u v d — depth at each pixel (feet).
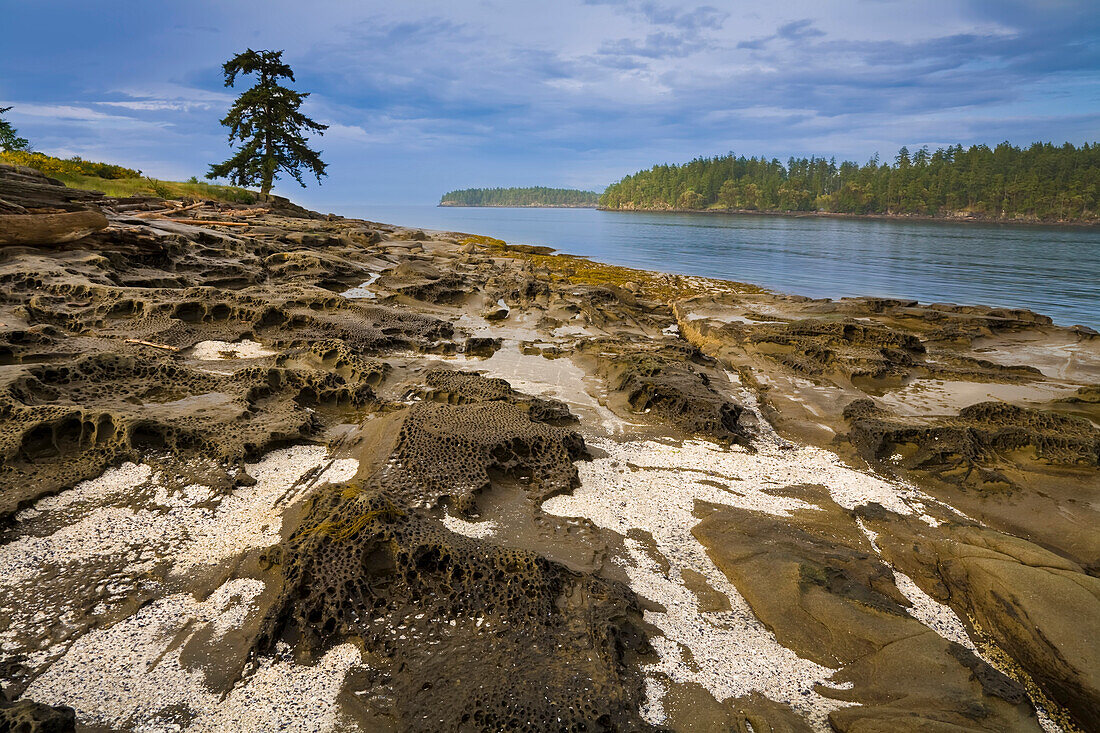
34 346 29.81
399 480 20.76
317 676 13.51
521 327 50.83
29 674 13.29
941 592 18.57
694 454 27.84
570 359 42.09
